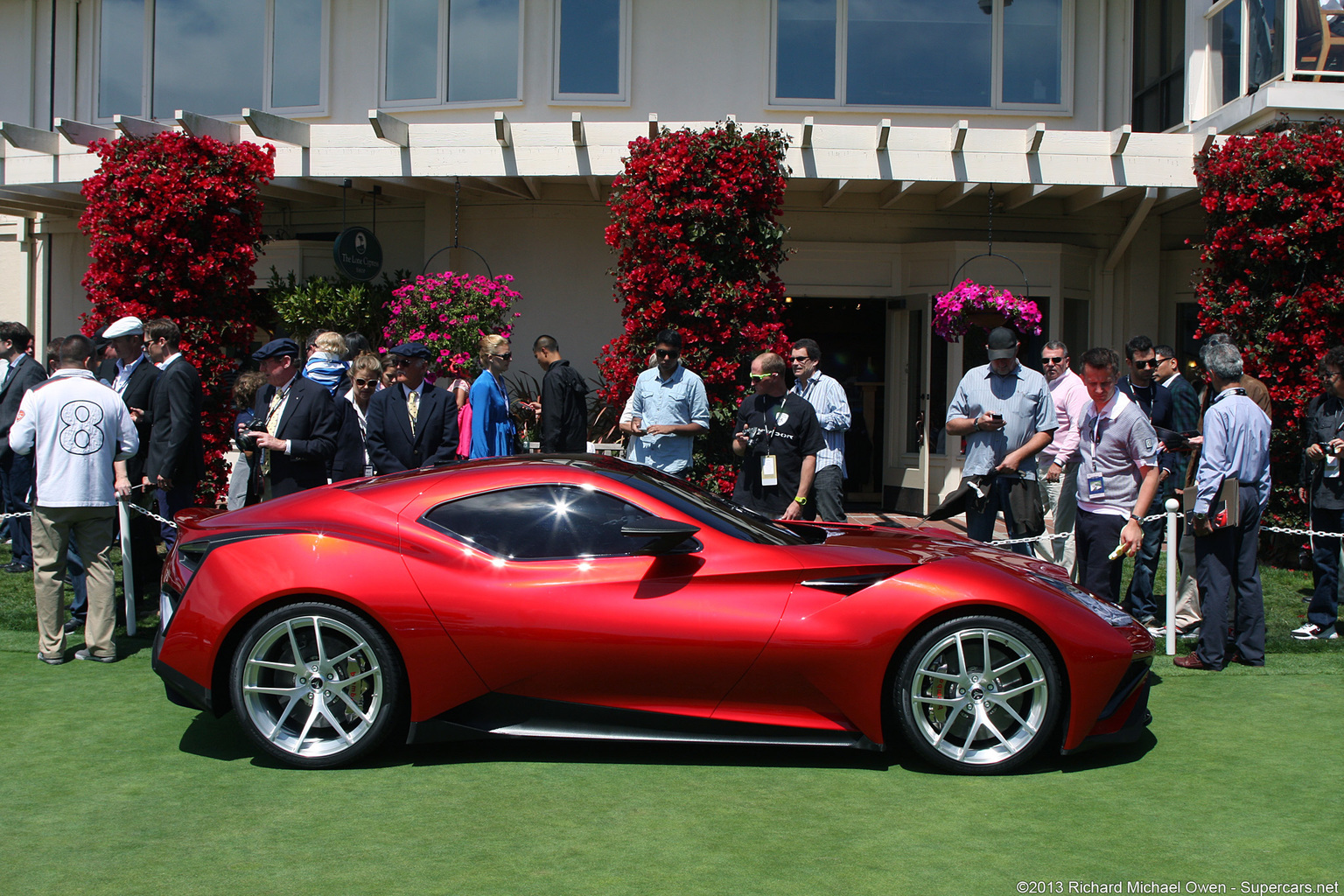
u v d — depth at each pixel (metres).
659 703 4.07
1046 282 11.08
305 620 4.05
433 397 6.73
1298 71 9.04
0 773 4.04
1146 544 6.74
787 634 4.00
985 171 9.73
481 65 11.42
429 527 4.20
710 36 11.22
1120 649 4.07
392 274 11.51
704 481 8.59
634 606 4.04
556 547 4.18
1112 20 11.45
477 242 11.27
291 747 4.07
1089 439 5.84
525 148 9.69
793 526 5.25
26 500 8.12
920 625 4.05
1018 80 11.41
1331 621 6.30
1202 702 5.07
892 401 11.73
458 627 4.02
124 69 12.41
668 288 8.48
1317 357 8.09
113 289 8.77
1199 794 3.84
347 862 3.23
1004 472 6.34
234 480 6.82
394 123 9.53
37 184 10.53
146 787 3.89
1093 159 9.74
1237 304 8.36
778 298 8.98
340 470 6.61
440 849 3.33
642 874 3.15
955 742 4.11
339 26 11.66
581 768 4.12
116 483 6.04
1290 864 3.25
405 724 4.29
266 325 9.79
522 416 9.73
